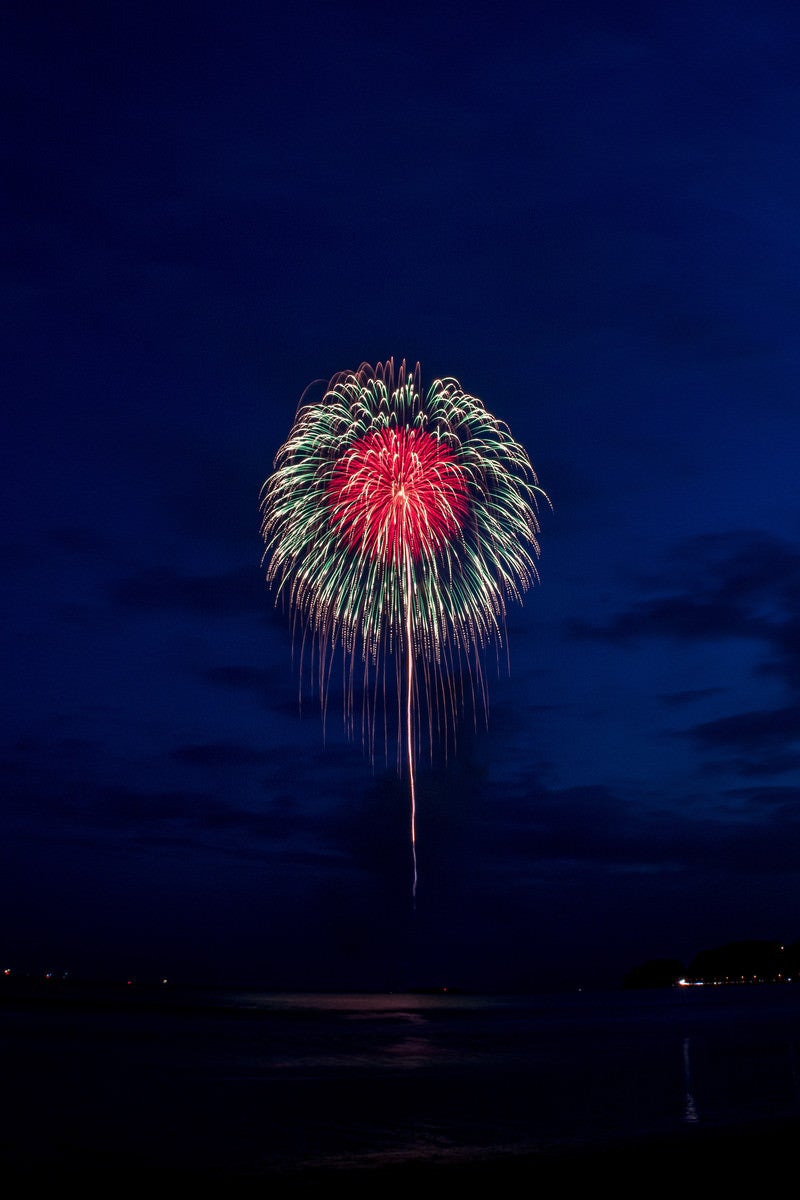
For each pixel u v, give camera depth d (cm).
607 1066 4625
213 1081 4066
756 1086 3866
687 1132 2741
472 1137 2770
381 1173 2277
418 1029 7419
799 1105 3353
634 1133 2780
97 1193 2125
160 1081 4050
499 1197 2061
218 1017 8525
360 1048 5750
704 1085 3900
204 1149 2594
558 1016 9425
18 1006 9431
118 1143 2677
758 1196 2072
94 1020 7769
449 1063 4841
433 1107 3350
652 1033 6756
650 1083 3959
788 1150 2469
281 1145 2652
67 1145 2642
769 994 14888
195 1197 2080
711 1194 2077
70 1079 4097
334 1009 10531
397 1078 4197
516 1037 6594
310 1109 3300
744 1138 2612
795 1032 6550
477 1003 12838
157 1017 8269
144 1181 2222
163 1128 2912
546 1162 2359
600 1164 2333
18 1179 2242
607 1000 13575
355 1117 3133
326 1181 2206
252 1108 3312
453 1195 2078
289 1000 12275
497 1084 3962
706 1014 9206
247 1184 2183
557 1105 3388
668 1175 2227
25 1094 3625
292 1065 4744
